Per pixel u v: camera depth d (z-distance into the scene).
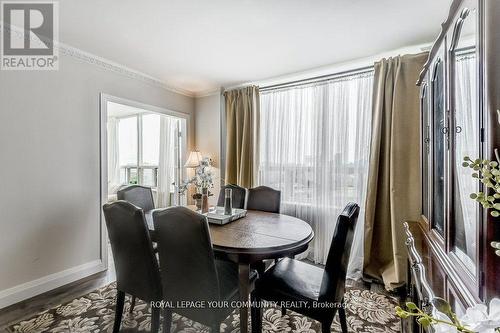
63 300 2.20
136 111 5.59
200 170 2.66
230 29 2.18
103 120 2.83
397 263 2.37
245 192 2.94
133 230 1.57
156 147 5.65
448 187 1.14
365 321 1.94
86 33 2.27
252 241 1.69
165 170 5.46
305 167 3.26
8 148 2.14
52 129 2.42
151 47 2.53
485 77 0.77
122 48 2.55
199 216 1.39
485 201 0.59
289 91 3.40
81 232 2.65
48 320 1.92
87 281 2.58
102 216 2.82
